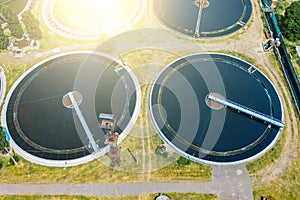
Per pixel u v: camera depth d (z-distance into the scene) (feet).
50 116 212.02
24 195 181.57
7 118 211.41
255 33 258.57
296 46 250.16
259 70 233.96
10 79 231.50
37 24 249.55
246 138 201.46
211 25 263.08
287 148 198.08
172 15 271.49
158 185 183.93
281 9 276.21
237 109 211.00
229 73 231.91
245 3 281.13
